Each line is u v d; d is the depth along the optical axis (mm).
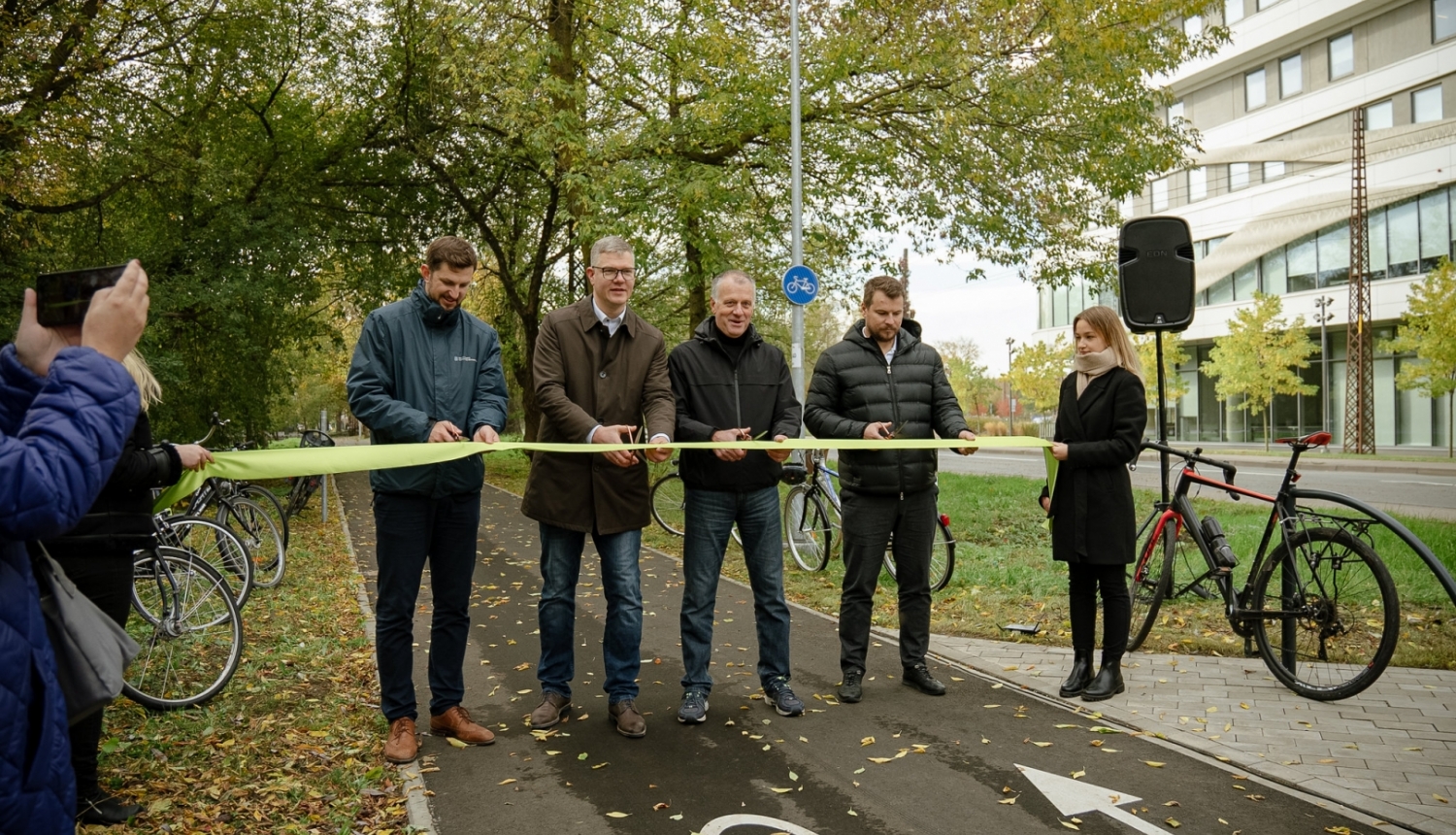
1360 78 34906
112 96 13672
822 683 4945
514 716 4461
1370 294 31375
